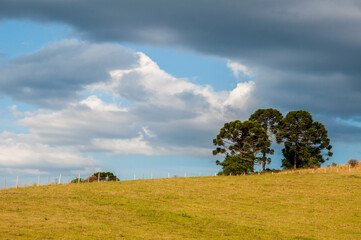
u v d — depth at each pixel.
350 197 58.12
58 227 33.31
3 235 28.61
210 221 41.81
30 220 35.38
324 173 86.12
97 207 45.81
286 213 48.06
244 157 106.25
